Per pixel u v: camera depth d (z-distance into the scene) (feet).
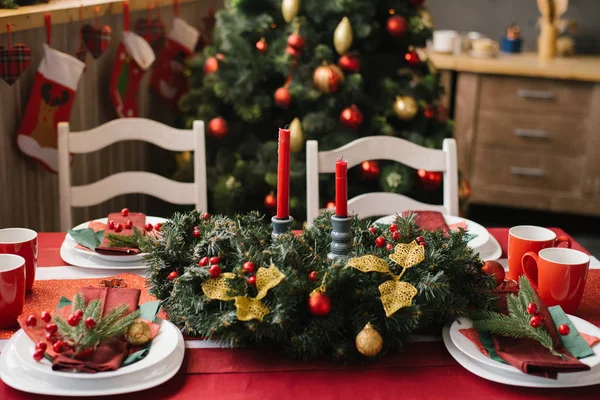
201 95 8.34
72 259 4.41
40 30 6.93
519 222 12.37
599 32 12.63
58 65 6.73
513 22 12.99
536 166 11.64
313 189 5.47
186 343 3.49
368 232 3.84
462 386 3.17
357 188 7.96
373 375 3.24
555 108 11.30
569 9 12.66
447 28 13.29
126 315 3.43
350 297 3.36
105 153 8.37
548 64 11.37
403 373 3.26
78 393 2.98
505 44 12.43
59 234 4.94
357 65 7.54
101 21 7.95
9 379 3.04
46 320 3.28
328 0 7.49
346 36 7.33
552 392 3.14
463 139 11.83
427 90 8.05
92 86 7.95
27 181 7.11
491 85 11.48
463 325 3.53
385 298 3.30
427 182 7.78
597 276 4.35
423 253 3.51
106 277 4.20
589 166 11.37
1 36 6.37
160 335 3.38
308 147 5.44
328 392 3.11
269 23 7.94
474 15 13.12
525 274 3.95
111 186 5.89
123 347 3.20
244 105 7.89
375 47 7.92
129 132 5.84
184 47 9.01
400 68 8.22
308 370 3.27
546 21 11.85
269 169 8.00
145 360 3.15
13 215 6.88
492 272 3.90
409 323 3.29
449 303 3.47
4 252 3.83
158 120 9.43
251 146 8.16
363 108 7.95
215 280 3.38
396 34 7.67
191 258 3.66
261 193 8.52
